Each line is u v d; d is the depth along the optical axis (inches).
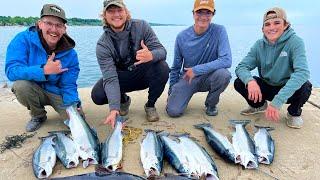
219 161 58.6
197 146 58.3
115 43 69.1
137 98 90.8
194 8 71.2
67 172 54.4
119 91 67.2
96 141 59.1
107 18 65.9
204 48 74.4
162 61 70.6
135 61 71.4
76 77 70.9
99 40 68.7
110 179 46.1
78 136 57.2
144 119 75.9
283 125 73.2
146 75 72.9
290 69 69.0
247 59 74.2
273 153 58.8
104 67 67.7
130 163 57.6
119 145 56.3
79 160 58.0
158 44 70.4
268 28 66.9
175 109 75.9
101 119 75.9
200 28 72.3
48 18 62.4
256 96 69.1
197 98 90.8
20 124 73.7
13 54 65.2
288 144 64.6
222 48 72.5
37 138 66.3
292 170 56.2
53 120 75.2
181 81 76.8
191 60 76.5
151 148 56.3
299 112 70.8
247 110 78.4
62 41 68.1
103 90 72.5
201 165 51.8
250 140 59.8
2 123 74.1
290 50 66.7
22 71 63.8
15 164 57.3
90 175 46.9
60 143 59.0
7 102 88.8
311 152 61.7
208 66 71.2
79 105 71.1
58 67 62.7
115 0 64.2
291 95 63.6
